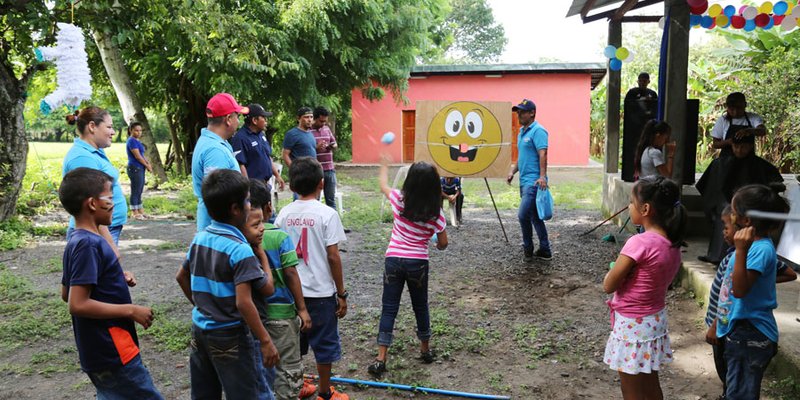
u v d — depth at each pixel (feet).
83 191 9.21
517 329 16.89
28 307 18.52
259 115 20.94
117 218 15.38
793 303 16.37
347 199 41.04
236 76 43.16
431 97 67.00
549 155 66.18
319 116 29.12
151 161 48.08
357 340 16.30
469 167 25.17
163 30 40.81
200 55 41.45
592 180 53.62
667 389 13.38
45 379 13.94
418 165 13.99
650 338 10.19
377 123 68.69
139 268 23.67
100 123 14.88
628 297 10.28
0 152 29.78
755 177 19.62
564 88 65.26
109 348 9.30
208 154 15.03
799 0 24.07
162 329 16.72
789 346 13.57
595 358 15.14
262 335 9.07
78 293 8.87
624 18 32.76
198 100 55.16
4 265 23.72
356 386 13.73
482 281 21.75
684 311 18.20
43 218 33.30
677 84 21.09
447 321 17.65
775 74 41.93
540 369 14.56
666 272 10.09
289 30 44.27
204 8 34.12
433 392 13.37
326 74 56.44
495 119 24.93
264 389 10.20
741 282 9.90
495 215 35.04
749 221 9.95
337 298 12.67
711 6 24.89
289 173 12.66
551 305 19.10
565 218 33.83
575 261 24.35
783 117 41.93
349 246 27.25
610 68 32.63
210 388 9.74
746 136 19.45
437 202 14.01
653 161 21.61
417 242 14.24
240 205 9.21
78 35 17.80
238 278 8.93
